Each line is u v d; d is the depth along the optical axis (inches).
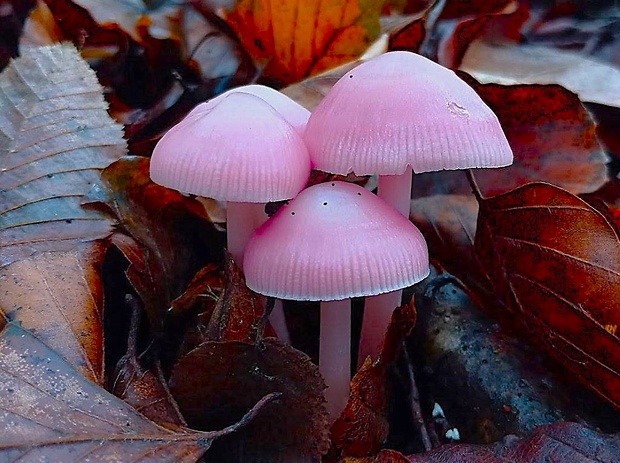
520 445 8.3
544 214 8.9
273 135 8.5
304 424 8.3
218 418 8.7
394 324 8.9
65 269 8.8
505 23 15.1
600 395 8.8
